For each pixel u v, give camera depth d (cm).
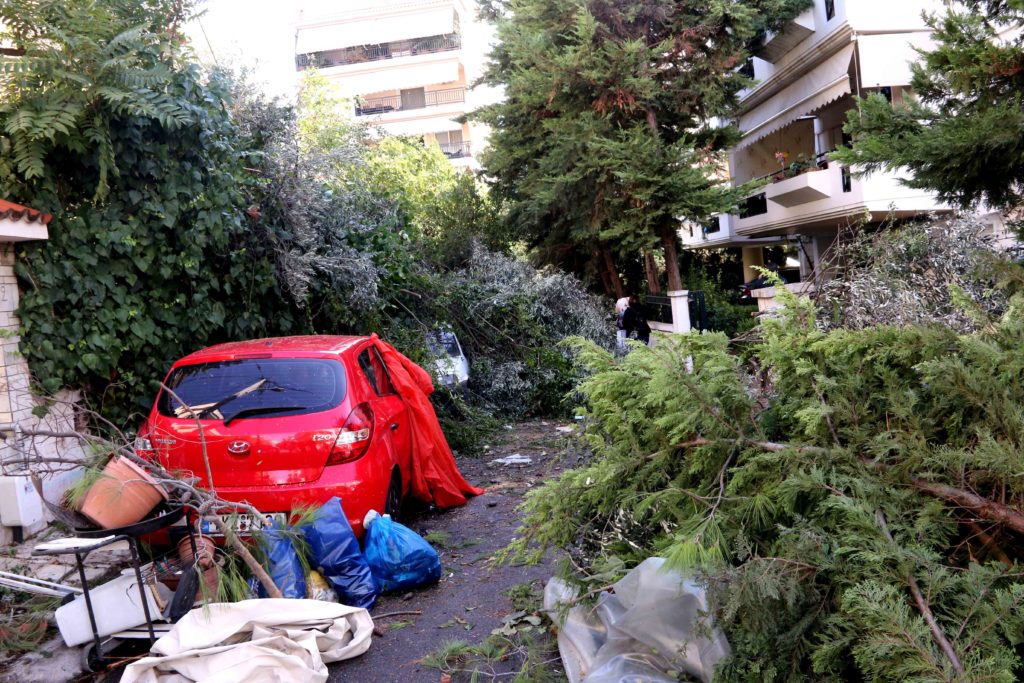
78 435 428
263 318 856
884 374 328
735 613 273
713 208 1625
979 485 301
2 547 589
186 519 434
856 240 738
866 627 246
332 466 516
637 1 1644
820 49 1702
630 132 1639
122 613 405
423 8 4788
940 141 537
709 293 2392
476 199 2108
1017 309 331
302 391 538
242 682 345
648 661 325
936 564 261
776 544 303
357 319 981
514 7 1795
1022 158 523
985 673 218
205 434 513
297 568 452
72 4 633
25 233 596
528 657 387
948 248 687
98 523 389
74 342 657
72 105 625
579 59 1599
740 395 349
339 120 1905
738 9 1586
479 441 962
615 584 342
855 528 285
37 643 430
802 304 385
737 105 1834
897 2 1563
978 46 564
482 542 607
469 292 1142
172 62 754
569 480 382
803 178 1706
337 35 4819
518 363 1138
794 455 319
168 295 741
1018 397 290
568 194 1783
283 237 867
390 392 686
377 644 430
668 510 359
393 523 513
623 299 1636
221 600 409
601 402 399
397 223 1171
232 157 811
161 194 720
